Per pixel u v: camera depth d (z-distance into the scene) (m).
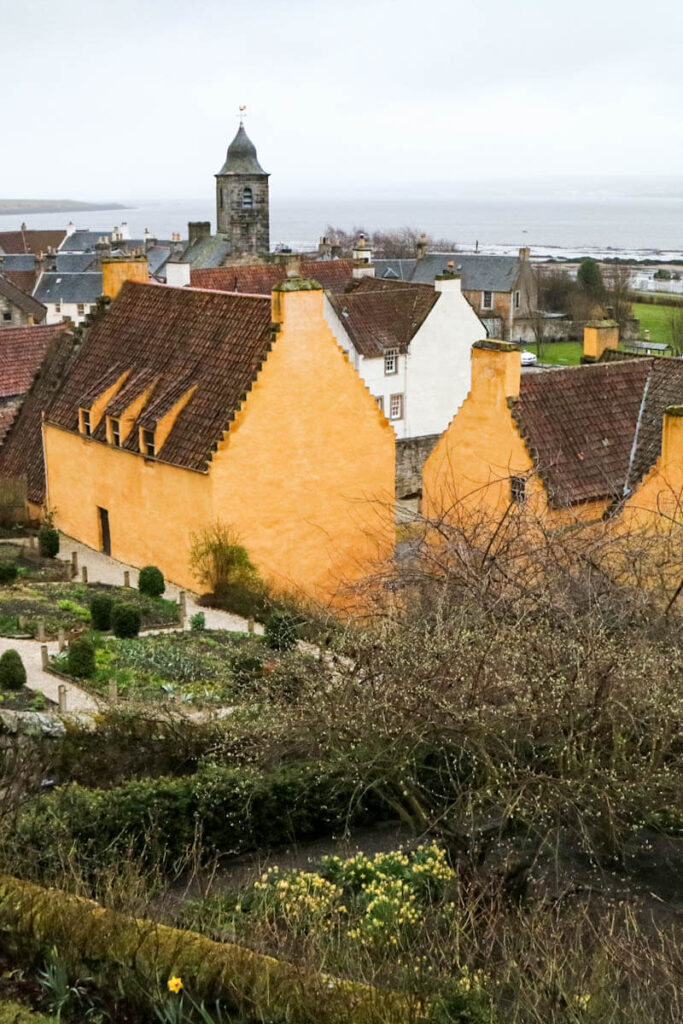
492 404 34.44
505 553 21.75
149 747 20.47
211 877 16.28
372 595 27.03
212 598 37.97
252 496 38.88
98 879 15.05
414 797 18.17
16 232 191.50
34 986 12.85
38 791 18.31
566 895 16.62
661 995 13.95
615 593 20.22
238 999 12.41
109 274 47.81
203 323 41.97
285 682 21.08
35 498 47.62
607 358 40.81
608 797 16.16
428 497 37.03
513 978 13.77
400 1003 12.54
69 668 28.70
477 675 17.16
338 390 40.28
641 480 33.84
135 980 12.61
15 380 59.47
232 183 119.50
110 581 40.22
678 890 17.12
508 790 16.69
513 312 116.62
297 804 19.20
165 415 39.72
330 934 14.78
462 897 16.22
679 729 17.14
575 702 17.02
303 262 85.25
